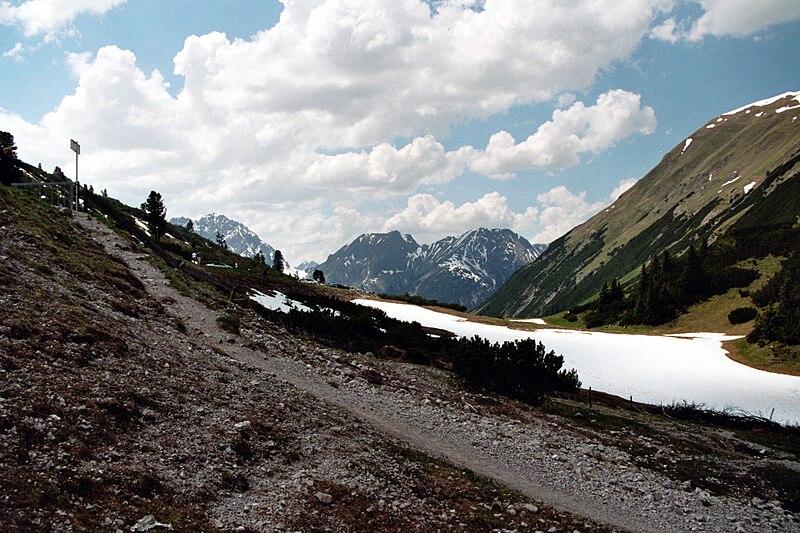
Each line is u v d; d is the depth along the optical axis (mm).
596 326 121500
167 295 37156
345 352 40375
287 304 56781
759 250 122750
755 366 69438
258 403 20312
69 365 16766
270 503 13820
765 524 22703
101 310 24250
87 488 11594
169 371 20000
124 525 10930
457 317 96562
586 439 30938
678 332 100562
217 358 25578
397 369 38156
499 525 16750
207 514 12516
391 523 14750
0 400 13156
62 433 13062
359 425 22469
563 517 18766
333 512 14297
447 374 40375
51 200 57625
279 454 16766
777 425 43906
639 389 55031
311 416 21031
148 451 14156
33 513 10078
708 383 59562
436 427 26375
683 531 20203
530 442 27234
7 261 25219
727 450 35531
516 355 39250
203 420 16969
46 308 20438
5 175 60406
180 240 108938
